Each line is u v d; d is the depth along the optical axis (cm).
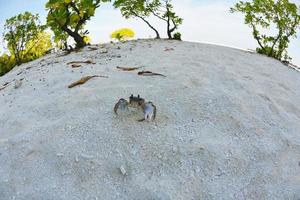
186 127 60
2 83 99
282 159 57
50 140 57
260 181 52
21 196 49
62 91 74
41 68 98
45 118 64
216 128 61
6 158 55
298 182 53
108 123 60
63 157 54
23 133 60
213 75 81
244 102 70
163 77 76
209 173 52
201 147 56
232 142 58
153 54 97
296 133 65
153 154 54
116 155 54
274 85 85
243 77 84
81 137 57
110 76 78
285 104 75
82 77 79
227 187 51
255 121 65
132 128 59
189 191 49
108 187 49
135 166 52
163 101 66
